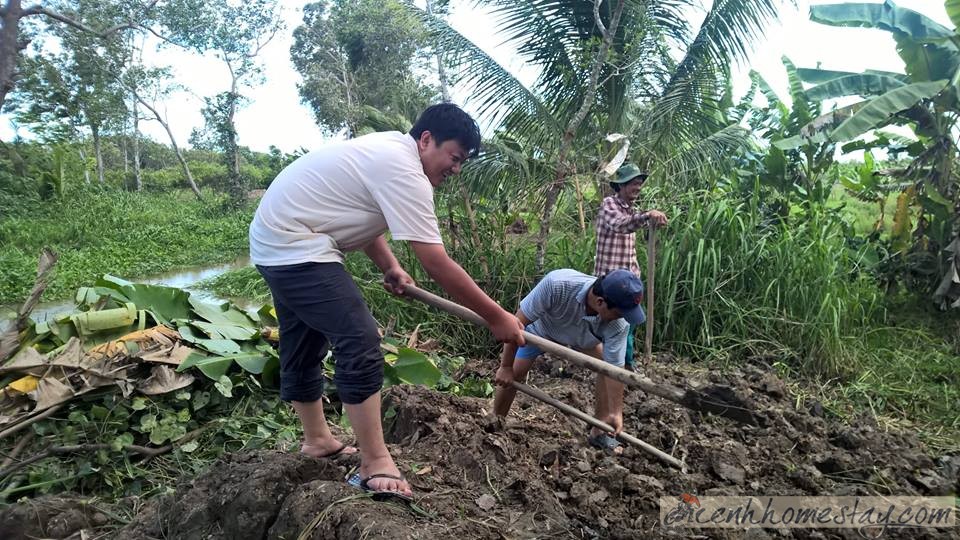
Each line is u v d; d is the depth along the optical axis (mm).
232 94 27281
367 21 22766
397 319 6609
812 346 5672
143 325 4477
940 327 6797
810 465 3570
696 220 6211
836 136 6879
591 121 8008
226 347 4355
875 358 5812
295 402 3096
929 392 5172
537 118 7625
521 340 2809
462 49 7652
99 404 3885
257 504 2664
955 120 7324
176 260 15227
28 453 3613
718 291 6020
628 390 4684
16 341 3891
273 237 2676
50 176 22094
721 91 8688
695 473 3480
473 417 3859
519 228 8109
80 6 22109
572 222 7711
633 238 5293
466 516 2730
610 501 3115
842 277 6422
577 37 7695
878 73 7965
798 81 8719
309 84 27266
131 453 3678
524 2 7461
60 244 16797
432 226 2590
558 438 3807
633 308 3178
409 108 9203
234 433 3965
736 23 7602
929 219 7625
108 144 39062
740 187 8797
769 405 4602
